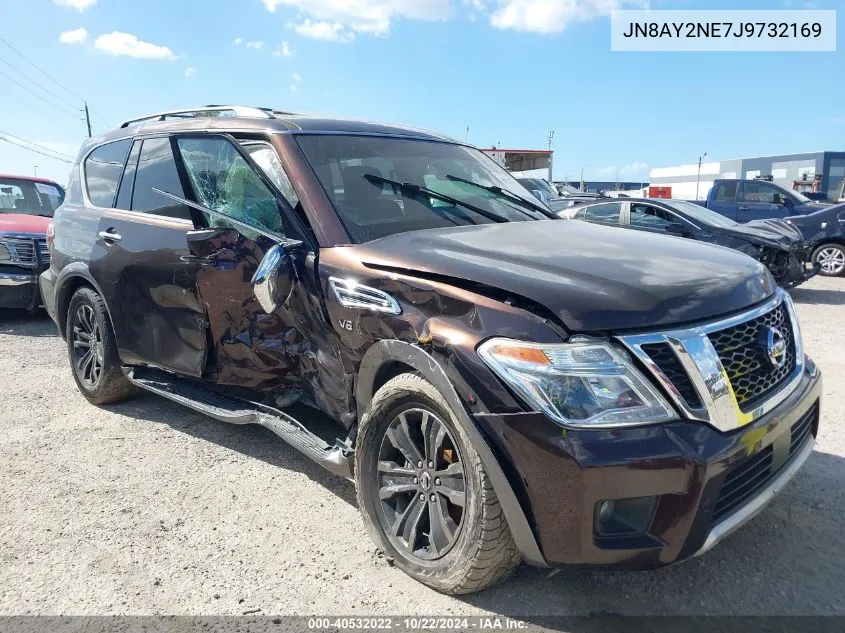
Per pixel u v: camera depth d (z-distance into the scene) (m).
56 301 4.94
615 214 10.61
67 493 3.54
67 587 2.72
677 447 2.16
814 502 3.32
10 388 5.39
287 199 3.30
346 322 2.89
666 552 2.21
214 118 3.97
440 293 2.54
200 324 3.69
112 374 4.59
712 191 15.10
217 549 3.00
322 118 3.79
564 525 2.22
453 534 2.56
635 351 2.22
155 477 3.73
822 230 11.77
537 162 26.30
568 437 2.17
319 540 3.06
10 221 8.05
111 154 4.69
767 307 2.68
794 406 2.60
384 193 3.41
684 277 2.54
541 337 2.26
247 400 3.75
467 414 2.36
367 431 2.85
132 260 4.07
